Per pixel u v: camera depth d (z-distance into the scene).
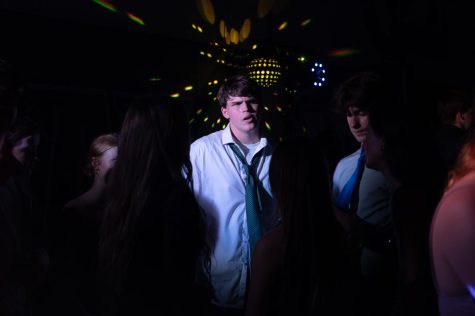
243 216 2.08
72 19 3.19
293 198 1.22
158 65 3.59
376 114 1.49
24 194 1.41
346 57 5.04
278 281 1.23
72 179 3.18
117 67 3.38
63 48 3.12
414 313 1.23
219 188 2.11
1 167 0.96
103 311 1.40
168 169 1.39
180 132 1.45
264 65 3.34
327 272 1.21
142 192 1.33
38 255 1.39
